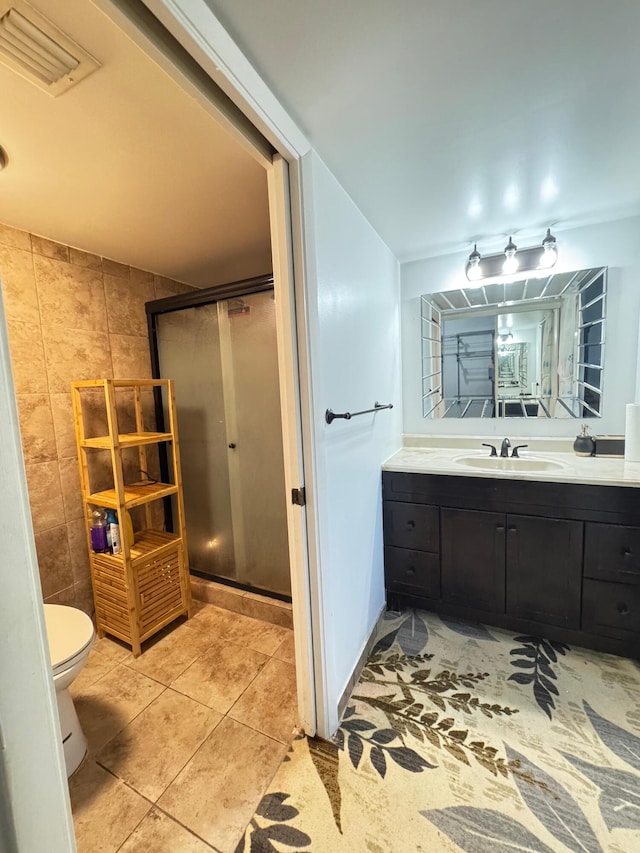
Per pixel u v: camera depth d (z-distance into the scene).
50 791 0.40
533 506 1.73
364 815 1.07
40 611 0.39
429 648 1.77
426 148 1.24
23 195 1.44
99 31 0.79
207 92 0.85
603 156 1.32
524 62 0.91
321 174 1.28
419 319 2.45
